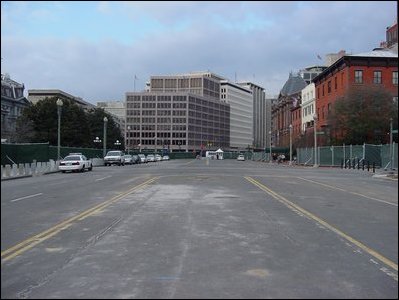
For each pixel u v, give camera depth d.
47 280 6.81
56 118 91.25
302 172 43.25
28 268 7.49
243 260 7.99
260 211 14.26
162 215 13.23
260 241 9.65
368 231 10.98
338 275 7.12
